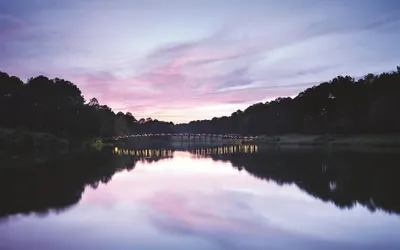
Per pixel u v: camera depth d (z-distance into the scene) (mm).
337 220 20703
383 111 108500
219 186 33531
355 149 90000
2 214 22656
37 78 143875
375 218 21031
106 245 16625
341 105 138750
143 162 62719
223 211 23156
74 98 156750
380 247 16156
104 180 38031
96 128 147500
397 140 105438
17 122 119062
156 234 18250
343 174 40969
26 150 88938
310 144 130750
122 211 23312
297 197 27844
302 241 17031
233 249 16031
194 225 19844
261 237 17672
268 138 174500
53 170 47938
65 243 16922
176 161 65000
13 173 44250
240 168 49938
